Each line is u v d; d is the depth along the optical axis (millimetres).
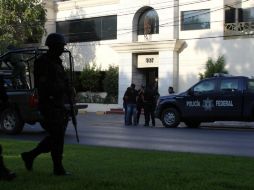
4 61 16891
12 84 16672
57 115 6707
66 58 29766
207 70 31297
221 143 13719
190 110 20031
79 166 7734
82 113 36406
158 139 14898
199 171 7191
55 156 6754
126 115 22297
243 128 21297
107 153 9648
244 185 6020
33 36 39125
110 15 38438
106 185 5941
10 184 6039
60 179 6387
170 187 5816
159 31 34844
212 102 19438
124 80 36469
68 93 7043
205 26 32875
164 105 20797
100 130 18656
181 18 33969
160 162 8297
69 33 41156
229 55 31609
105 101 37344
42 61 6672
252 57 30641
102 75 38781
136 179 6367
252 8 31562
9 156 9023
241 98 18766
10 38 36688
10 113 16688
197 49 33125
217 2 32156
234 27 31453
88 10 39906
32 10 37312
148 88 21953
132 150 10445
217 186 5945
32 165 7254
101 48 39000
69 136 15938
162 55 34188
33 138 15234
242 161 8531
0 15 36719
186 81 33625
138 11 36188
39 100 6754
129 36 36688
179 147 12531
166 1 34406
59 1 42938
